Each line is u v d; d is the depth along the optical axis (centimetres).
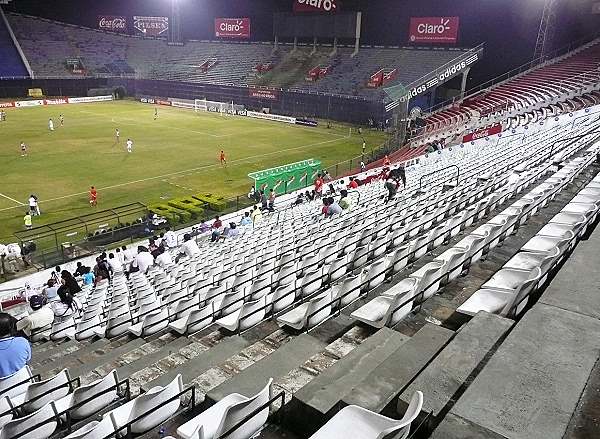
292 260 1210
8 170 3628
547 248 851
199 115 6606
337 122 6288
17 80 7288
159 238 2291
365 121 6103
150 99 7781
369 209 1931
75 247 2286
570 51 5512
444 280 830
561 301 518
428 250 1084
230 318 885
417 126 5194
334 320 788
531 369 413
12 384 655
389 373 500
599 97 3959
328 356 632
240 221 2533
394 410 448
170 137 5034
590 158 1747
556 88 4569
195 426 475
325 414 464
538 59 5466
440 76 5456
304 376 585
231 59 8000
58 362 915
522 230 1103
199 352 795
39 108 6725
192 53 8462
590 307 505
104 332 1090
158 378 659
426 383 441
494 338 500
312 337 677
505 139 3488
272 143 4931
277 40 7844
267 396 478
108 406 644
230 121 6194
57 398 680
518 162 2156
